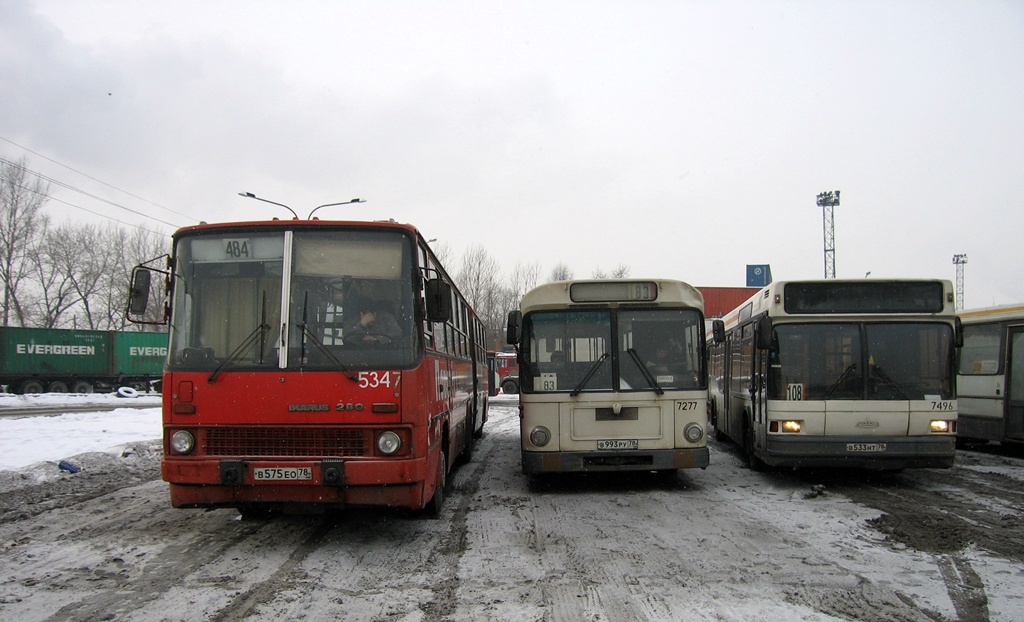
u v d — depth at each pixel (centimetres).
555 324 943
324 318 618
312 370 602
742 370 1215
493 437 1794
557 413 920
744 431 1191
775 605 473
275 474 584
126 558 593
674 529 705
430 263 763
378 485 593
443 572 555
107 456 1186
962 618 451
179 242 643
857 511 790
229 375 604
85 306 4794
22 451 1195
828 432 923
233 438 600
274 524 727
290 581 529
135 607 470
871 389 923
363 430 597
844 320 942
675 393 918
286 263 629
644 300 942
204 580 531
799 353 941
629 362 928
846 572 549
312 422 595
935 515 762
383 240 643
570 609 466
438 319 639
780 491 926
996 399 1300
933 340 933
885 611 462
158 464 1213
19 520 748
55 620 446
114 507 819
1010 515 764
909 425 913
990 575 541
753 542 648
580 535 680
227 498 594
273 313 620
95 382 3881
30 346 3578
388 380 602
